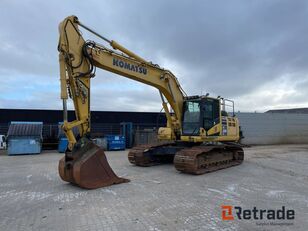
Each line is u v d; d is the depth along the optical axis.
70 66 7.18
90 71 7.71
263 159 13.43
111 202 5.88
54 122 22.97
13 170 10.16
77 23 7.52
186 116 10.73
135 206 5.60
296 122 26.86
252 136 24.86
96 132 23.67
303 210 5.39
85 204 5.75
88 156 7.14
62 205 5.69
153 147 11.04
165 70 10.33
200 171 9.18
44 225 4.60
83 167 6.91
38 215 5.10
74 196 6.36
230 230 4.38
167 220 4.80
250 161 12.67
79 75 7.41
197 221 4.76
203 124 10.20
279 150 18.55
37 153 16.34
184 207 5.53
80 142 7.21
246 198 6.21
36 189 7.07
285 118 26.38
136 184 7.60
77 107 7.33
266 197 6.30
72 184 7.61
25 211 5.33
